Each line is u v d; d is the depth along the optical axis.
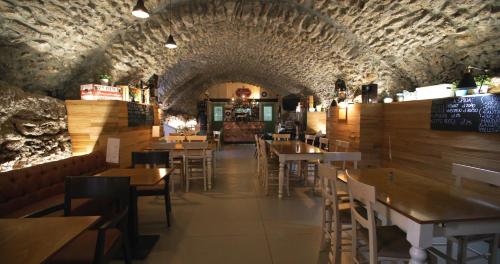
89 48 4.23
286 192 4.37
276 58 7.64
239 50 7.55
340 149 5.69
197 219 3.24
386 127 5.04
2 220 1.46
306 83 8.72
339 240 2.23
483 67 3.72
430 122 3.89
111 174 2.75
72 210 2.48
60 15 3.39
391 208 1.68
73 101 3.95
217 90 13.46
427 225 1.46
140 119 4.96
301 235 2.82
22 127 3.31
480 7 3.10
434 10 3.53
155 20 4.63
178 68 7.80
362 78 5.98
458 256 2.00
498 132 2.88
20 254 1.10
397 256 1.67
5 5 2.93
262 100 13.52
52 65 3.97
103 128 3.99
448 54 4.02
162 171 2.90
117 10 3.87
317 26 5.04
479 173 2.20
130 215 2.39
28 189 2.57
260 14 4.91
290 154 4.01
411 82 5.17
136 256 2.35
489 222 1.56
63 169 3.10
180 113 11.12
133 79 5.74
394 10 3.83
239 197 4.12
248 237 2.77
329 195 2.28
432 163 3.86
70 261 1.54
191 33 5.44
